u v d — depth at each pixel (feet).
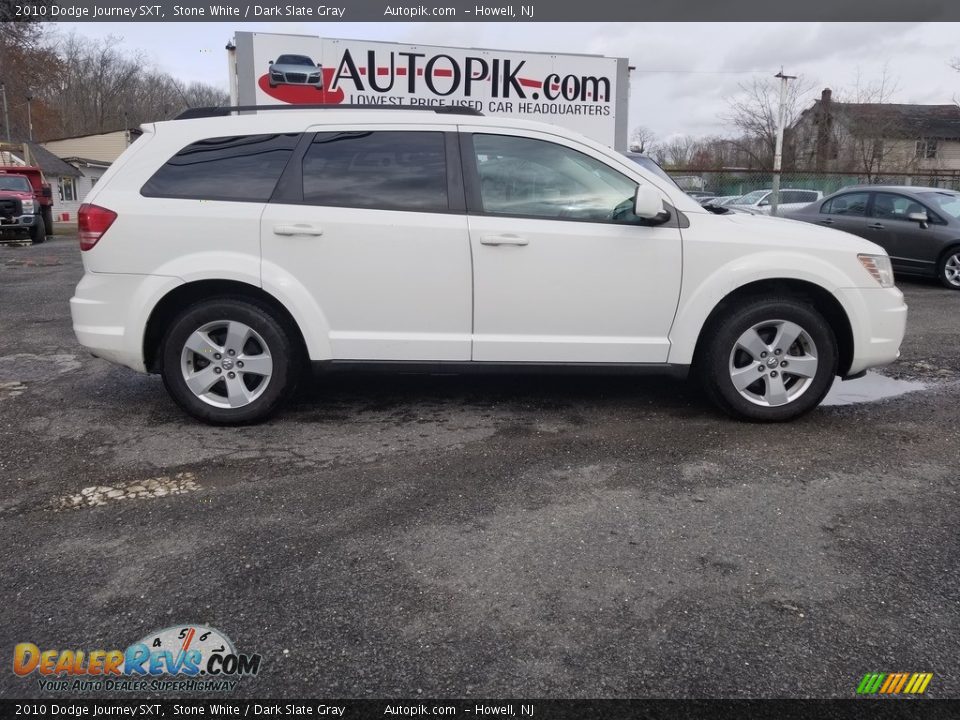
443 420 14.85
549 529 10.19
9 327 23.95
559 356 14.20
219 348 14.08
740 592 8.71
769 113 112.06
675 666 7.47
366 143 14.01
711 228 14.12
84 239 13.79
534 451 13.12
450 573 9.09
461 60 44.16
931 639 7.89
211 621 8.17
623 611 8.34
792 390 14.57
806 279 13.97
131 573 9.10
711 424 14.61
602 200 14.10
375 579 8.96
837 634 7.96
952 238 32.60
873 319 14.37
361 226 13.66
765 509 10.82
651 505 10.93
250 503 11.03
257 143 14.03
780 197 71.61
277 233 13.61
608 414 15.24
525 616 8.24
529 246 13.76
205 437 13.83
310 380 17.46
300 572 9.11
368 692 7.14
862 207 36.76
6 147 117.29
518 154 14.05
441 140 14.02
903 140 112.57
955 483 11.77
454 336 14.08
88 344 13.92
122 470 12.27
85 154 153.79
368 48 42.88
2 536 10.03
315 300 13.82
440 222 13.75
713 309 14.26
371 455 12.96
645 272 13.93
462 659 7.57
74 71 195.93
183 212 13.65
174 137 14.06
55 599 8.57
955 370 19.08
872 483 11.76
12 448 13.23
